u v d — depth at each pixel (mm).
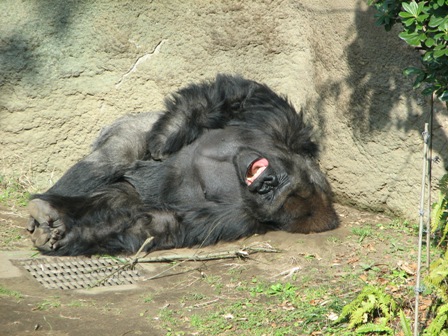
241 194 19453
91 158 19938
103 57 22250
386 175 19750
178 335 13633
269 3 22500
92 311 14688
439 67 13930
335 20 20672
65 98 22141
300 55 22578
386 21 14633
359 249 17875
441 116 18031
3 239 18625
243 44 22828
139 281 16656
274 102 20609
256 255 17875
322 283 15992
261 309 14766
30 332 13461
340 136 20969
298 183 19359
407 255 17359
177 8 22391
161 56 22625
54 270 17000
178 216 19203
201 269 17172
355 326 13828
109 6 22000
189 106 20203
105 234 18406
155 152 20094
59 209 17922
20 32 21562
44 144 22250
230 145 19906
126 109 22703
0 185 21859
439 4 12680
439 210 13773
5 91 21672
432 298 14500
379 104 19547
